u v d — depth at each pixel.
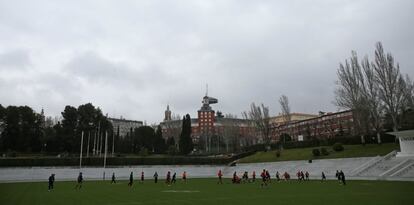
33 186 44.62
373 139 72.81
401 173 46.50
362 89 70.56
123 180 62.47
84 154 99.31
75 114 105.69
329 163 65.62
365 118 70.69
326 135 124.81
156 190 36.22
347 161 62.97
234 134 133.50
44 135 104.88
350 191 31.62
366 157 60.12
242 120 155.62
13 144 94.88
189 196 29.14
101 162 79.94
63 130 101.81
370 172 52.56
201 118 187.62
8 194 32.12
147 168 78.38
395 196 26.16
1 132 97.00
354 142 76.94
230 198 27.23
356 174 53.38
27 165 72.44
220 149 138.12
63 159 76.31
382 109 68.50
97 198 27.80
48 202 25.09
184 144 109.19
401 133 55.91
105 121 113.00
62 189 38.62
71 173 70.25
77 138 103.19
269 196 28.59
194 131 190.88
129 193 32.47
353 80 71.88
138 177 73.00
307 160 72.00
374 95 68.75
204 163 89.06
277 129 153.38
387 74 66.06
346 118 116.94
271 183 47.78
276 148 97.94
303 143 88.94
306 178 56.09
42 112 124.56
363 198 25.39
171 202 24.62
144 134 125.62
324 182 47.47
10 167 70.44
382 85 66.50
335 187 37.12
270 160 81.81
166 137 156.88
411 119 70.31
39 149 99.44
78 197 28.75
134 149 120.62
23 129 96.56
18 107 96.81
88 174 71.56
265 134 102.50
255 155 91.88
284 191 33.53
